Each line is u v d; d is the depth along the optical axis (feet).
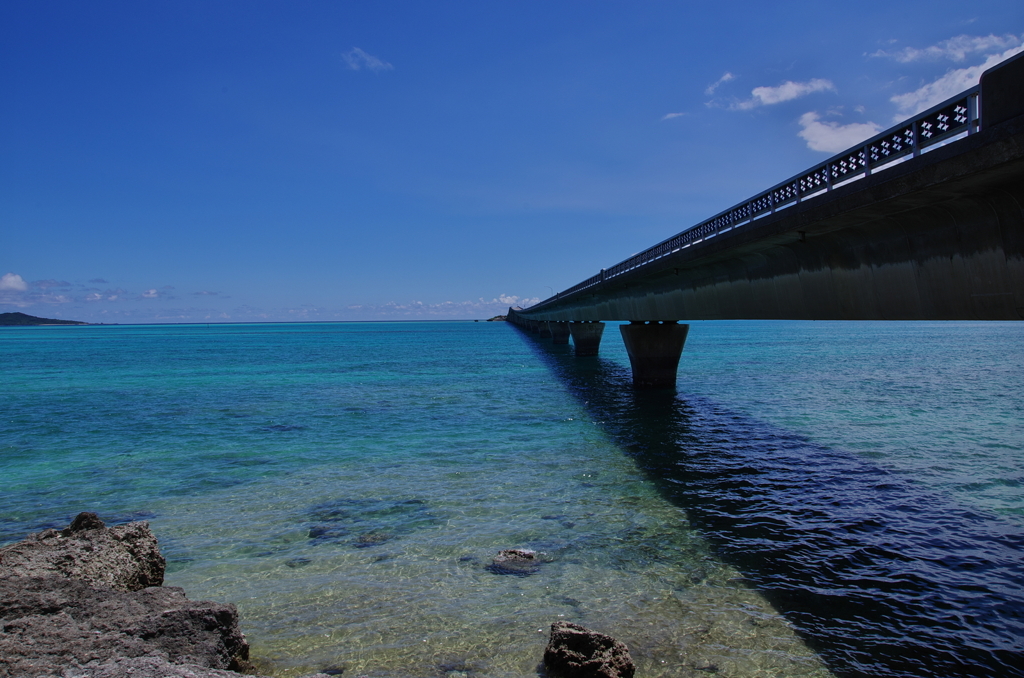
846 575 26.63
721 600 24.23
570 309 187.21
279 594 25.07
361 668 19.21
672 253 69.31
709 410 80.79
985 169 24.95
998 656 19.92
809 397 91.66
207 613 16.97
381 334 534.78
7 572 18.37
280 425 70.95
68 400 96.27
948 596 24.45
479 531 33.17
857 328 533.96
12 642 14.57
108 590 18.19
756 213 49.80
